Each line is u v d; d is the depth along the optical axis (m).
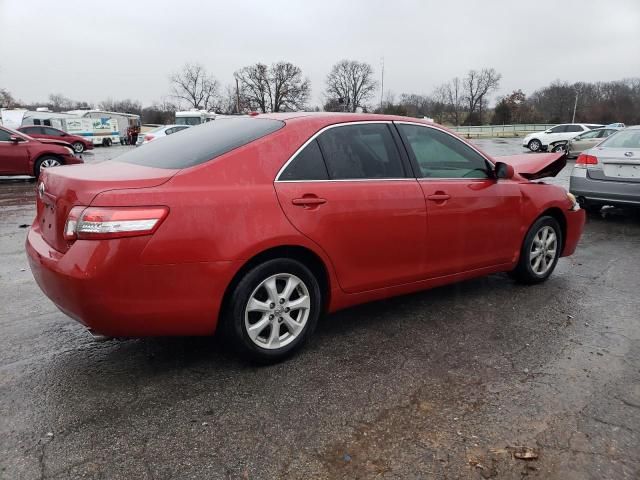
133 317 2.65
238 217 2.85
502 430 2.55
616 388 2.96
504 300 4.39
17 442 2.41
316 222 3.14
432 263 3.84
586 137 20.16
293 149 3.17
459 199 3.90
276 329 3.13
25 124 35.09
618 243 6.62
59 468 2.24
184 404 2.75
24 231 6.99
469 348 3.46
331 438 2.48
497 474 2.24
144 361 3.22
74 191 2.67
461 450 2.40
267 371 3.11
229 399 2.80
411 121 3.86
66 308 2.70
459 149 4.08
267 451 2.38
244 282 2.94
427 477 2.22
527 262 4.60
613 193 7.67
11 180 13.43
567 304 4.31
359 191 3.35
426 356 3.33
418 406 2.76
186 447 2.40
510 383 3.00
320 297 3.32
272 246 2.97
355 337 3.61
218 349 3.39
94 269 2.52
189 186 2.77
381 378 3.04
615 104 71.50
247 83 81.00
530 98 77.44
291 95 81.88
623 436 2.51
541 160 5.12
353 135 3.49
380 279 3.55
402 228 3.57
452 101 79.00
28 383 2.94
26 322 3.81
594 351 3.43
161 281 2.67
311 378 3.04
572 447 2.43
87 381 2.97
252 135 3.19
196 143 3.29
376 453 2.38
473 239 4.07
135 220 2.58
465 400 2.82
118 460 2.30
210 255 2.76
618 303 4.35
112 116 43.19
